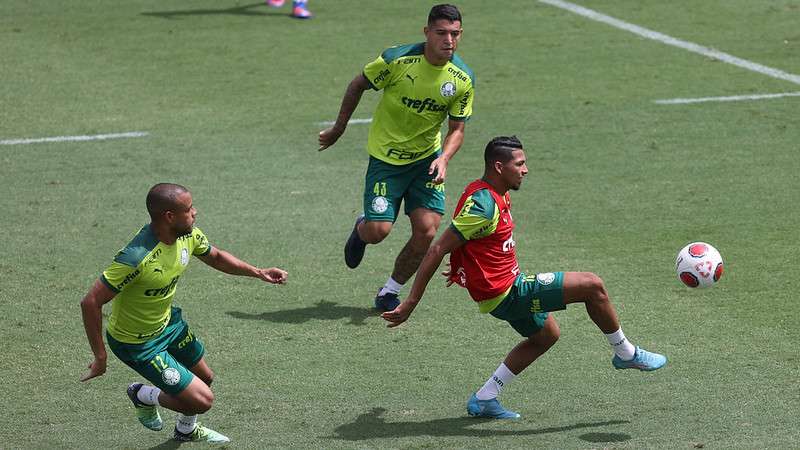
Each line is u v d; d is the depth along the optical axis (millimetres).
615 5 69188
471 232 23547
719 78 54844
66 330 30172
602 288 23984
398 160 31109
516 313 24406
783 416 24656
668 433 23922
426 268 23719
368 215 31312
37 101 51469
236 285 33281
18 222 38094
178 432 24094
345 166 44125
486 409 25000
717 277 26469
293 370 27875
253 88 53688
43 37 62000
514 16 66562
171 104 51250
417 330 30297
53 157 44781
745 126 48062
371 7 68688
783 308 30844
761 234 36375
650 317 30516
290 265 34750
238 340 29594
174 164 44000
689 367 27531
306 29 64000
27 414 25562
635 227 37312
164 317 23172
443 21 29781
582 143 46188
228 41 61656
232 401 26219
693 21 65438
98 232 37344
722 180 41750
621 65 57219
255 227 37812
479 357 28562
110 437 24484
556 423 24703
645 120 48938
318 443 23922
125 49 60062
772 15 66250
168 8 68812
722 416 24750
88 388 26969
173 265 22734
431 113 30625
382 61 30703
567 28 64062
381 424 24875
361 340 29672
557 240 36250
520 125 48375
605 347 28984
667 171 42844
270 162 44344
